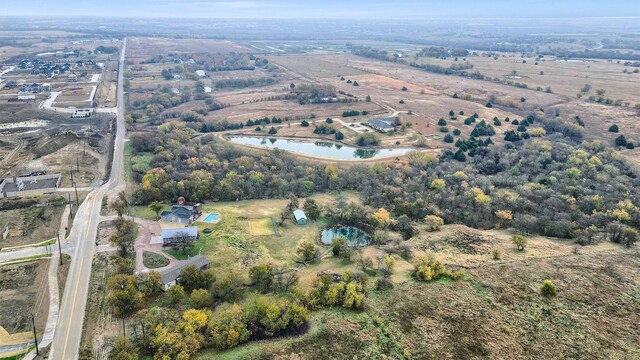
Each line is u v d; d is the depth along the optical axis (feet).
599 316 281.74
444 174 544.62
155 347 250.78
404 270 339.16
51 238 377.50
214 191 470.39
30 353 253.03
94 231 391.86
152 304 296.71
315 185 518.37
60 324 276.21
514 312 286.46
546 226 398.42
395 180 524.52
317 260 363.15
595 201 438.81
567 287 310.04
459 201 463.01
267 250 374.63
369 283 319.88
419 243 380.37
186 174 501.97
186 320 265.95
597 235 386.32
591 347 256.11
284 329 270.26
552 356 250.16
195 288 311.06
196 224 412.98
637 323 275.39
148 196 453.17
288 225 422.82
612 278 320.50
